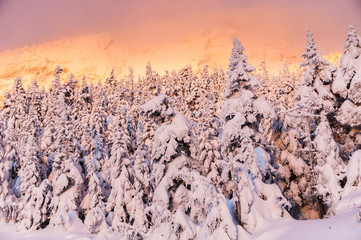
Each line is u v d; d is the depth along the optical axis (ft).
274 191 80.23
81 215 140.15
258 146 97.04
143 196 118.52
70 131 162.71
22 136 195.93
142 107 91.86
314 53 107.86
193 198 73.41
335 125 110.11
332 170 80.23
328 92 106.11
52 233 131.44
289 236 66.39
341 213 70.95
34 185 156.15
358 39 105.81
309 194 98.99
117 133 127.03
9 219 162.30
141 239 79.15
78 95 245.45
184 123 89.86
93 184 135.54
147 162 123.54
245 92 93.97
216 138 96.78
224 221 70.54
